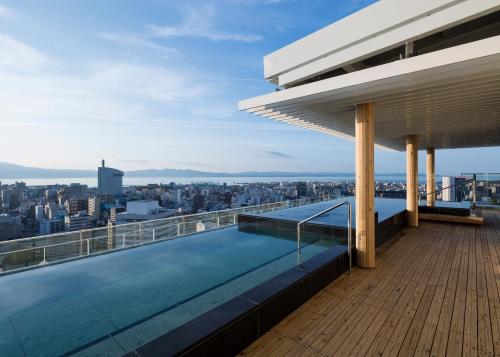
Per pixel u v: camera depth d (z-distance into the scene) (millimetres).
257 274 4469
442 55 2305
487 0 2541
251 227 7773
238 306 1974
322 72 3889
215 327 1691
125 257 5301
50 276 4348
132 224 5918
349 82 2850
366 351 1843
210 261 5098
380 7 3248
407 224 6625
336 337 2014
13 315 3172
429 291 2820
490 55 2102
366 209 3566
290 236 6895
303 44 4039
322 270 2887
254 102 3789
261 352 1841
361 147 3588
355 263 3658
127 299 3576
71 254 5008
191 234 7059
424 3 2904
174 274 4477
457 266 3619
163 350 1460
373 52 3334
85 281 4152
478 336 2018
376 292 2801
